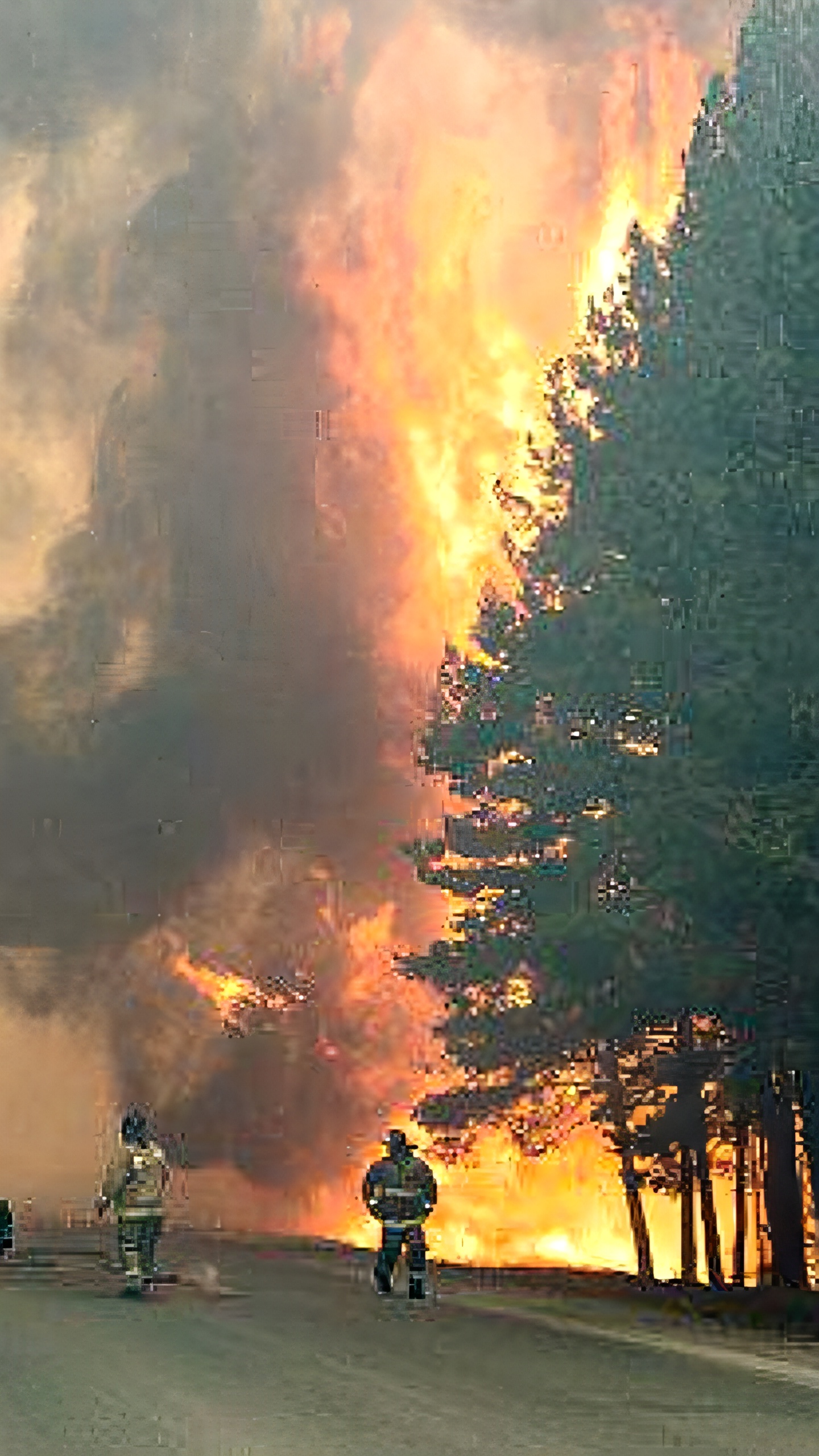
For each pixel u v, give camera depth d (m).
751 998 39.00
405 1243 35.84
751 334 39.53
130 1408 20.27
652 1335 28.66
